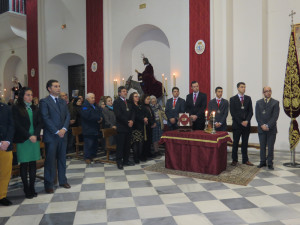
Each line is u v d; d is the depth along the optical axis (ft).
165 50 30.78
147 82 28.91
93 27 33.27
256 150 24.44
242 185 14.24
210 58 24.94
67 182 15.12
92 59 33.53
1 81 49.62
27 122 12.38
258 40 24.14
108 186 14.37
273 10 24.27
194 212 10.92
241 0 24.81
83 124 20.04
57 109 13.43
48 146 13.33
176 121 22.27
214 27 24.89
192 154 16.71
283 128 24.00
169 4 27.73
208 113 19.79
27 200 12.43
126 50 32.40
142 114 19.97
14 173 14.15
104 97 24.53
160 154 23.20
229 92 24.94
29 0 40.57
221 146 16.51
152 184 14.62
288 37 23.70
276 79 24.31
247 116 18.38
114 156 22.50
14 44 46.83
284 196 12.60
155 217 10.49
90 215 10.73
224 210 11.08
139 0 29.78
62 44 36.91
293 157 18.51
